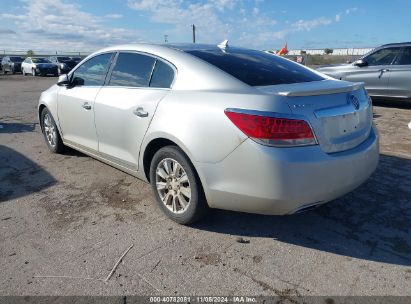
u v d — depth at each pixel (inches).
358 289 103.5
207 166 119.6
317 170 110.7
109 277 109.0
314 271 111.4
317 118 112.5
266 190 110.3
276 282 106.7
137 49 159.2
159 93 140.1
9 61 1360.7
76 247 124.6
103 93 167.6
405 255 119.4
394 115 346.3
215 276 109.4
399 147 237.8
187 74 135.1
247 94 115.4
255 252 121.4
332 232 133.3
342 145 119.3
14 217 145.9
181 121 126.0
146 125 140.5
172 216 139.2
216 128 116.6
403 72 366.9
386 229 135.2
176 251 122.0
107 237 130.6
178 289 104.0
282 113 108.3
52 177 187.5
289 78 136.4
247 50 163.9
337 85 129.1
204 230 134.7
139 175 154.7
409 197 160.7
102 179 184.4
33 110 413.7
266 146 108.6
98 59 180.5
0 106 446.9
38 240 129.0
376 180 179.6
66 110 195.3
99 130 170.6
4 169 199.8
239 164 112.9
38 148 240.5
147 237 130.5
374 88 389.1
